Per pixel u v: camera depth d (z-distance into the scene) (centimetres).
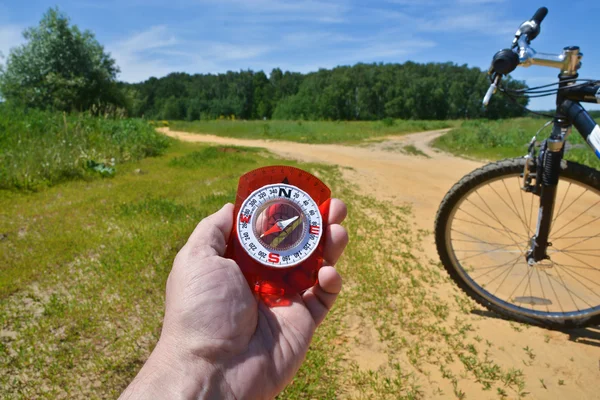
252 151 1357
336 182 740
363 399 214
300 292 111
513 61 215
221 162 923
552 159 232
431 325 273
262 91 9650
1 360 237
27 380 224
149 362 91
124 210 487
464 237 425
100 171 734
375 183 768
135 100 2944
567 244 387
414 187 737
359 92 8025
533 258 252
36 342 252
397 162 1180
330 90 7831
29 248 385
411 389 220
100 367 231
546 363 236
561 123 229
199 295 95
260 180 118
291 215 114
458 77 8262
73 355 241
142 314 280
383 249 402
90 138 957
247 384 93
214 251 105
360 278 336
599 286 305
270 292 110
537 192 241
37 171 645
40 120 986
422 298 304
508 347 251
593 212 493
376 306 296
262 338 102
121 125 1183
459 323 275
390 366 238
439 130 3083
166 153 1167
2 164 643
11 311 283
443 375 229
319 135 2384
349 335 266
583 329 268
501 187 624
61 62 2336
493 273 340
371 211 550
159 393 84
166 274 326
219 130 2838
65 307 284
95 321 271
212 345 92
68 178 689
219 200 528
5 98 2266
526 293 303
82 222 452
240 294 99
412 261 378
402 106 7888
